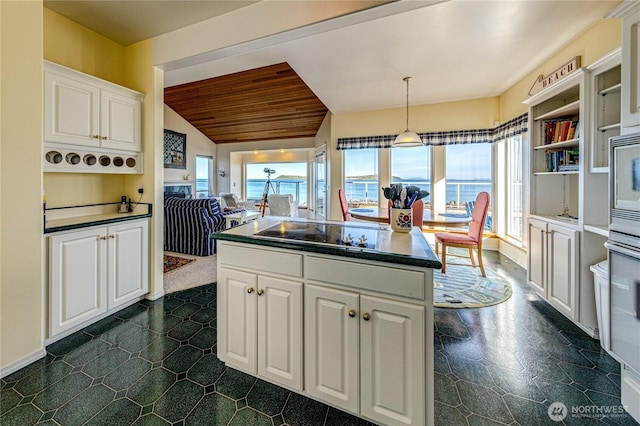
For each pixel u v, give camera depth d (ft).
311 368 4.53
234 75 15.11
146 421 4.27
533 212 8.82
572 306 6.94
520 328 7.04
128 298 7.91
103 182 8.49
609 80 6.31
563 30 8.23
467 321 7.40
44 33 6.96
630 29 4.58
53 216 7.25
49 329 6.05
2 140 5.11
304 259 4.48
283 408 4.55
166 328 7.02
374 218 12.07
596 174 6.48
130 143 8.16
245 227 5.97
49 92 6.25
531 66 10.80
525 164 12.07
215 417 4.37
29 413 4.38
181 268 11.93
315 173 23.56
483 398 4.76
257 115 20.58
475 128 14.94
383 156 17.01
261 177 29.04
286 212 20.83
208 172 26.16
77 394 4.78
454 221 11.09
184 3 6.71
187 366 5.56
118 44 8.64
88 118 7.05
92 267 6.93
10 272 5.27
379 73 11.49
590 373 5.35
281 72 14.51
